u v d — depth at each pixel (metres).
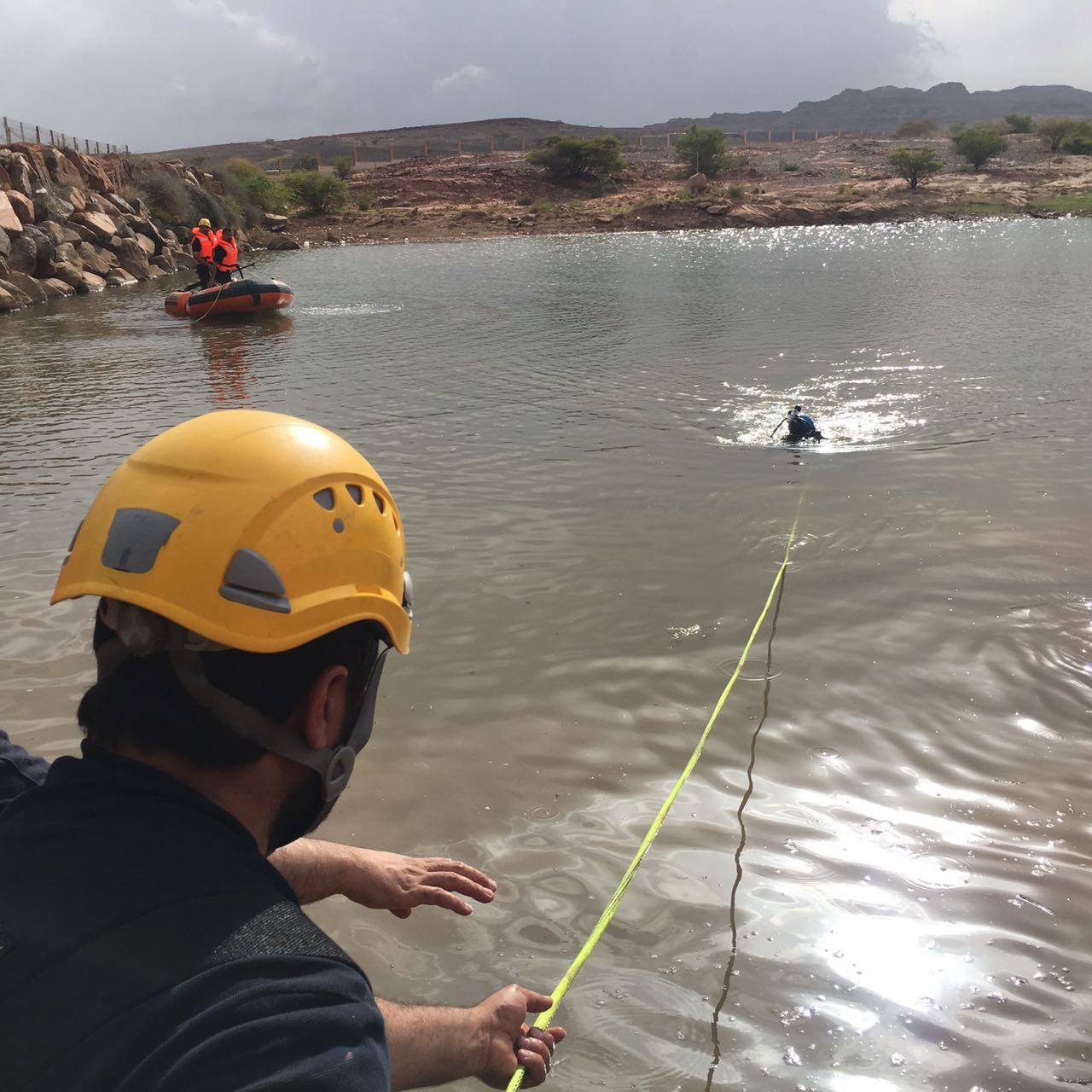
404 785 4.03
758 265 30.83
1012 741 4.29
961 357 13.98
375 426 10.68
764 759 4.18
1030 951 3.04
